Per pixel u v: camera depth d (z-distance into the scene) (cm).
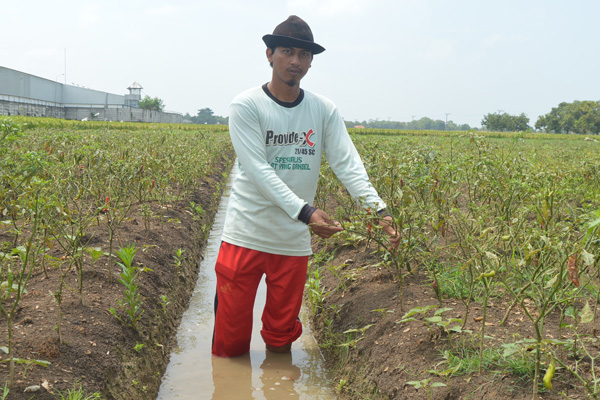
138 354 385
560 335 305
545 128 12019
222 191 1306
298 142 379
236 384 399
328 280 568
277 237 382
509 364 292
